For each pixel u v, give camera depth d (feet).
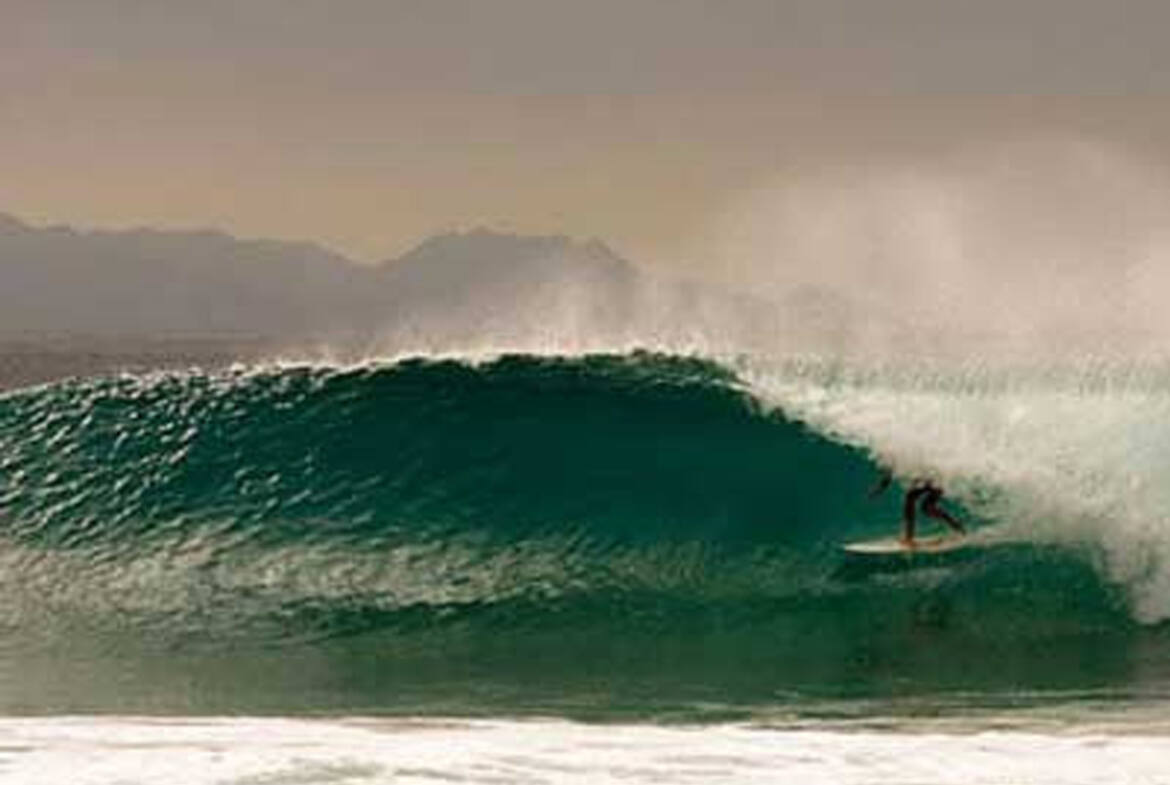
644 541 252.62
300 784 115.85
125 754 124.47
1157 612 224.12
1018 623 221.05
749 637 215.72
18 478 277.23
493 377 289.33
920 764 124.47
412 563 249.14
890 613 227.20
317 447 280.31
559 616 226.99
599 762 124.26
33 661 201.77
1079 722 164.66
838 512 255.09
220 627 220.23
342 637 215.51
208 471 278.26
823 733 142.10
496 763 123.34
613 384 283.38
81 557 253.85
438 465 273.95
